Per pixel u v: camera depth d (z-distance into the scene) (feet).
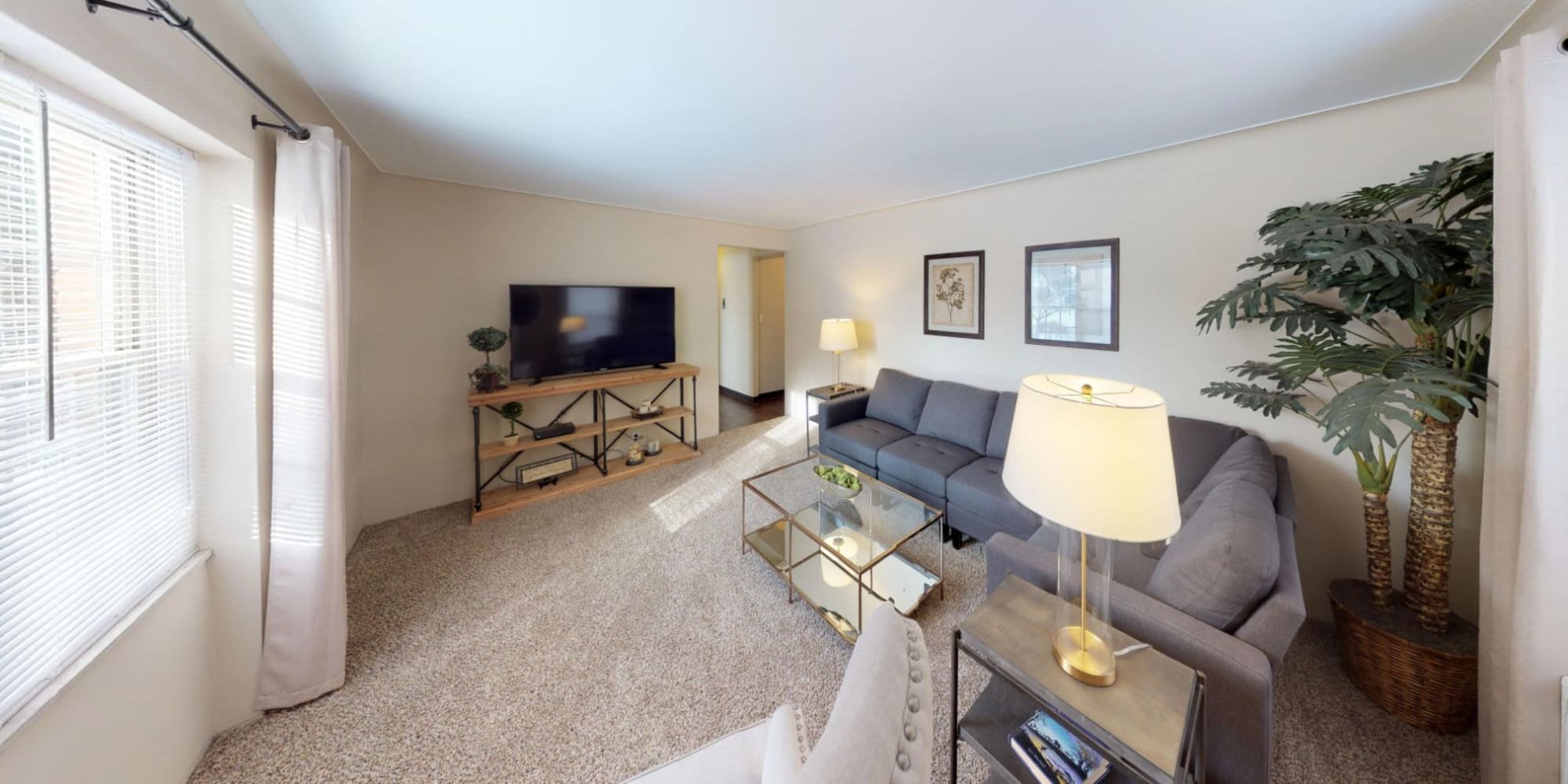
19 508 2.90
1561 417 3.41
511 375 10.59
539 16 4.37
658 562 8.22
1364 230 4.73
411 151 8.10
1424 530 5.08
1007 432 9.57
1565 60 3.31
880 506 8.21
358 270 8.71
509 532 9.23
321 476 5.21
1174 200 7.97
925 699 2.19
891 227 12.84
